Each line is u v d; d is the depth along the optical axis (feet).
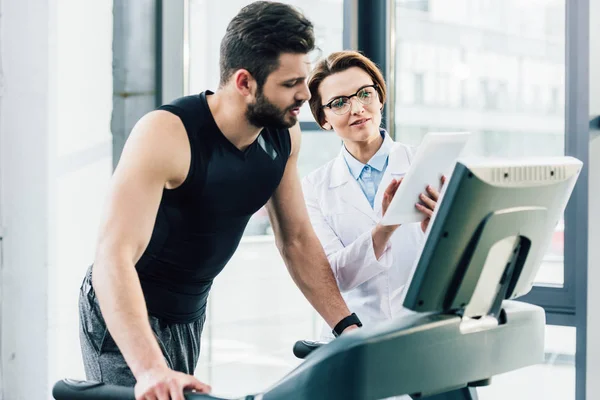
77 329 10.94
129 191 5.47
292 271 6.75
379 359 4.01
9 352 10.98
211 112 5.87
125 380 6.32
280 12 5.46
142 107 11.59
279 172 6.31
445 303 4.36
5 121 10.87
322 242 7.60
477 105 9.98
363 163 7.59
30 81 10.71
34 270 10.78
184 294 6.45
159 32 11.59
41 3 10.60
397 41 10.47
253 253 11.82
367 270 7.12
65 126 10.79
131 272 5.24
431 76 10.26
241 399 4.33
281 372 11.74
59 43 10.70
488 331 4.53
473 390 4.71
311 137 10.91
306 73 5.49
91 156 11.05
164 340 6.45
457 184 4.05
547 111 9.50
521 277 4.73
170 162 5.64
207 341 12.15
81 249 10.98
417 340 4.15
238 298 11.95
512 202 4.30
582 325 9.20
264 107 5.54
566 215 9.37
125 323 5.01
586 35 9.09
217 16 11.44
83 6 10.93
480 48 9.89
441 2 10.11
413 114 10.43
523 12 9.57
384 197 6.48
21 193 10.82
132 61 11.50
